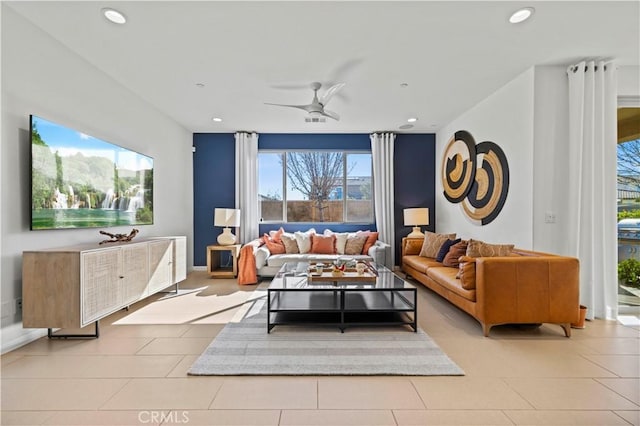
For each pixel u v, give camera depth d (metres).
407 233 6.13
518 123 3.62
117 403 1.80
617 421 1.65
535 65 3.37
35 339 2.68
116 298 2.95
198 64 3.27
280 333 2.83
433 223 6.12
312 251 5.48
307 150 6.07
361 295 3.59
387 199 5.94
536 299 2.76
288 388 1.96
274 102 4.35
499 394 1.89
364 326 3.01
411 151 6.12
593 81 3.26
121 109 3.79
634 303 3.50
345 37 2.79
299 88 3.87
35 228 2.56
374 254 5.02
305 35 2.75
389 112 4.84
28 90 2.58
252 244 5.04
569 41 2.89
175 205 5.24
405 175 6.14
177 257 4.19
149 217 4.31
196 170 5.98
